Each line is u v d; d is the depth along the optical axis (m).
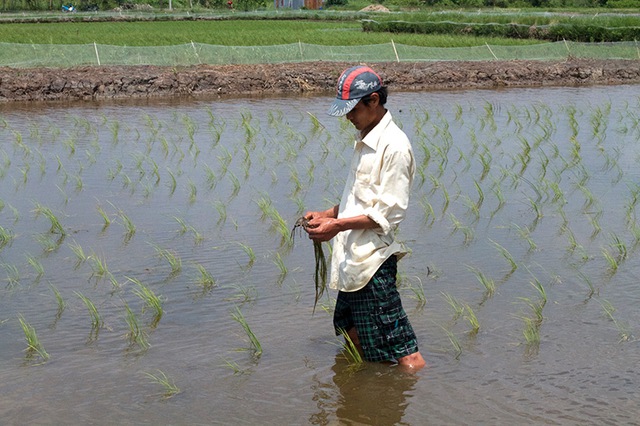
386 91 3.95
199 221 6.80
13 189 7.92
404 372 4.02
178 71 17.25
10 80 15.47
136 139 10.75
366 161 3.93
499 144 10.54
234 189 7.95
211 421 3.50
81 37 23.94
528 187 8.08
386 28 30.02
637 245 6.14
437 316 4.73
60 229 6.40
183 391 3.79
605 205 7.36
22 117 12.89
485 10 46.53
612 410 3.58
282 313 4.80
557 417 3.53
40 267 5.53
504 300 4.98
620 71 20.31
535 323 4.61
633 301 4.94
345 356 4.21
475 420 3.51
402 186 3.88
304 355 4.22
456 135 11.27
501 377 3.94
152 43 22.59
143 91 16.23
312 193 7.79
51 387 3.81
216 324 4.62
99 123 12.22
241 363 4.11
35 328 4.54
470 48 22.34
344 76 3.89
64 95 15.62
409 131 11.56
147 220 6.84
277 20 36.97
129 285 5.26
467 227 6.63
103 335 4.45
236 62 19.72
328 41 24.48
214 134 11.16
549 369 4.01
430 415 3.57
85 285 5.25
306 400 3.72
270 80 17.34
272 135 11.12
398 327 4.04
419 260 5.76
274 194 7.75
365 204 3.95
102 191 7.86
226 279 5.38
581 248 6.04
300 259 5.82
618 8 50.28
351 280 3.96
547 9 47.59
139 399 3.70
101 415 3.54
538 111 13.86
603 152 9.95
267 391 3.80
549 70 19.81
